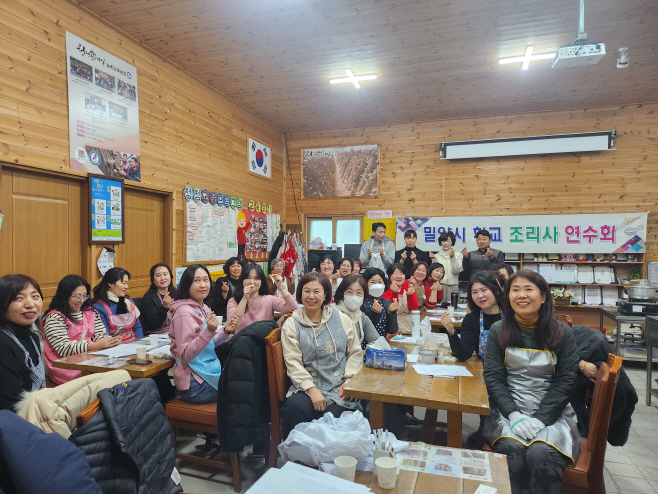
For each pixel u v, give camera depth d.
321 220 7.29
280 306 3.26
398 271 3.58
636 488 2.35
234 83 5.22
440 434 2.97
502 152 6.17
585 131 5.97
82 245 3.59
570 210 6.02
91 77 3.60
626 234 5.68
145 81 4.24
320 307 2.48
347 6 3.58
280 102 5.88
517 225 6.11
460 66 4.71
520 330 2.05
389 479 1.21
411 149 6.74
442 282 5.43
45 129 3.20
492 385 2.04
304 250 7.14
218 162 5.48
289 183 7.40
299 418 2.12
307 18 3.77
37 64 3.14
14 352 1.81
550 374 1.99
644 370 4.80
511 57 4.49
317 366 2.36
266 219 6.69
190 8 3.58
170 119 4.60
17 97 3.00
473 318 2.62
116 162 3.86
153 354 2.48
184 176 4.83
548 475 1.66
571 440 1.80
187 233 4.82
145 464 1.30
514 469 1.71
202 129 5.16
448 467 1.35
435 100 5.76
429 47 4.29
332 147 7.14
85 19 3.55
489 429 2.03
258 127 6.51
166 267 3.58
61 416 1.28
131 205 4.17
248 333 2.25
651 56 4.40
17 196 3.09
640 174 5.76
